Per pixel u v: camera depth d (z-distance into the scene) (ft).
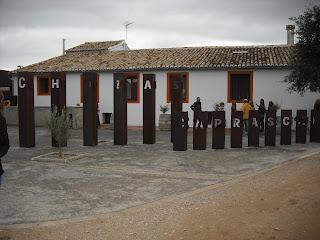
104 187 29.14
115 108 52.44
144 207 23.82
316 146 50.19
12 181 31.24
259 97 72.69
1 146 18.07
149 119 53.26
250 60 74.38
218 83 74.95
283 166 35.53
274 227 19.74
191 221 20.97
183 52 85.15
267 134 50.65
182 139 46.91
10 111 84.48
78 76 84.38
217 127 48.21
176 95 47.03
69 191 28.07
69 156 41.86
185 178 31.94
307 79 49.57
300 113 53.52
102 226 20.71
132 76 80.89
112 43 101.50
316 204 22.90
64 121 41.42
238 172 34.19
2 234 19.65
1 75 108.58
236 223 20.39
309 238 18.37
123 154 44.60
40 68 88.48
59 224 21.08
